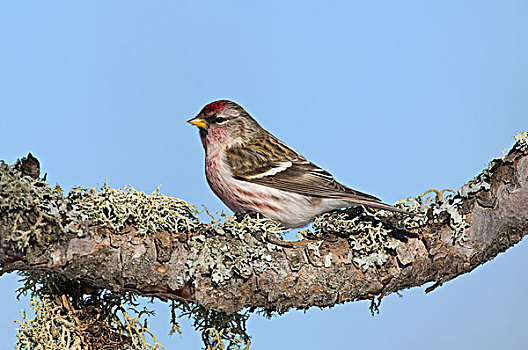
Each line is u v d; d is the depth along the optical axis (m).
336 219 8.30
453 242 7.97
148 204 7.43
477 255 8.00
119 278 7.28
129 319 8.16
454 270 8.05
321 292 7.80
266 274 7.62
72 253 7.05
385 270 7.89
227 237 7.62
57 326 7.94
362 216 8.16
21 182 6.78
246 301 7.68
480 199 7.94
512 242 8.02
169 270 7.38
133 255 7.26
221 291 7.54
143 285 7.39
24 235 6.73
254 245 7.64
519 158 7.79
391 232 8.00
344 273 7.82
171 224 7.48
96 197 7.25
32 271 7.62
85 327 8.01
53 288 7.94
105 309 8.13
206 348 8.32
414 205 8.43
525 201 7.72
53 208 6.94
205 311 8.34
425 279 8.08
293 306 7.85
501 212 7.85
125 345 8.17
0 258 6.77
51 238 6.93
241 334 8.37
